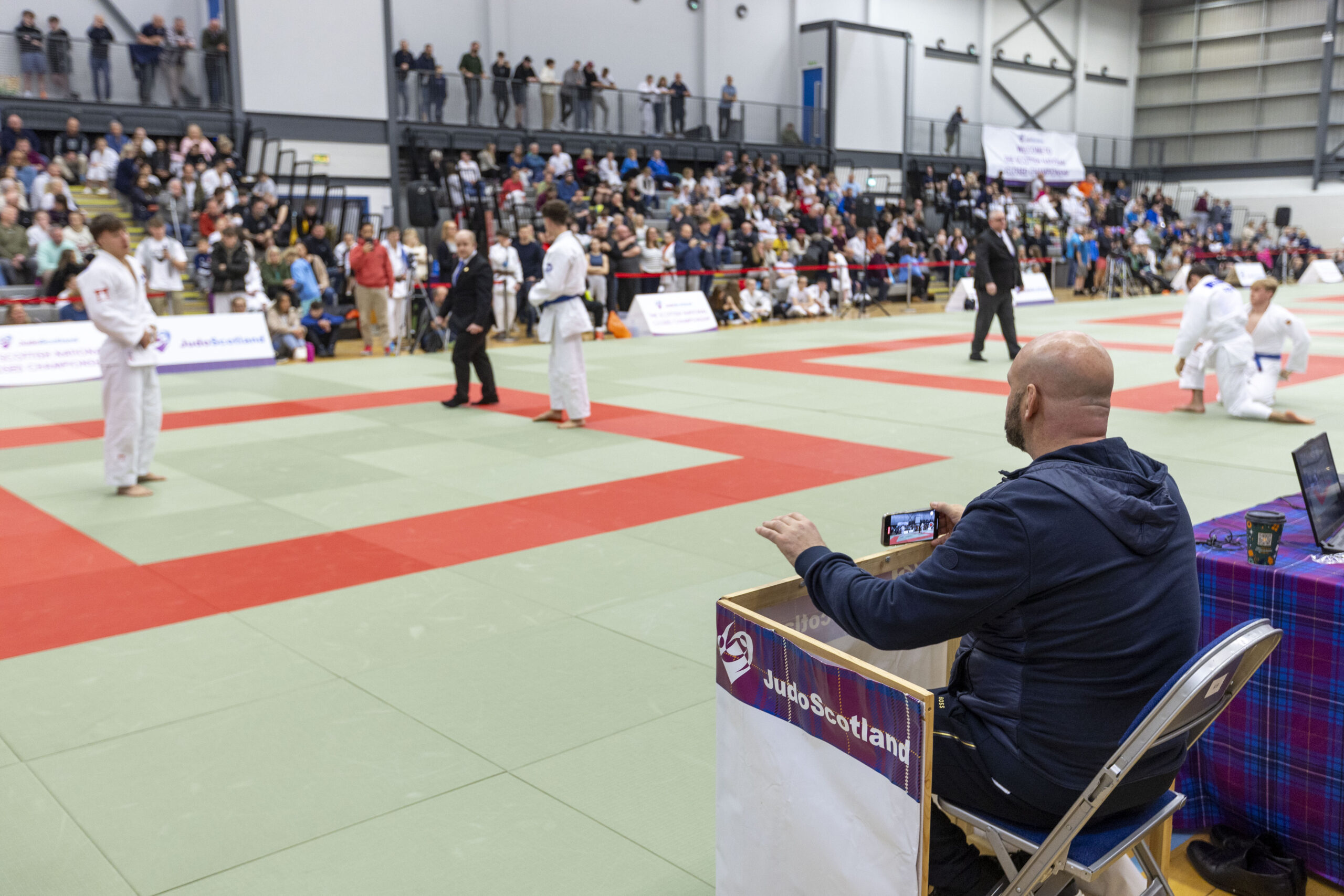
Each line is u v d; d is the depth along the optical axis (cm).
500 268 1756
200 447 916
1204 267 1025
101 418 1088
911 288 2602
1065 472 217
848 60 3148
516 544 626
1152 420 1007
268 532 655
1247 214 4125
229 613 513
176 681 433
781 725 232
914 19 3538
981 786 222
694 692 421
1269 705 302
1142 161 4378
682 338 1830
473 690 424
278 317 1520
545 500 727
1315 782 295
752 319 2103
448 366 1457
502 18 2648
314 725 393
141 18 2173
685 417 1052
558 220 960
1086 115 4216
